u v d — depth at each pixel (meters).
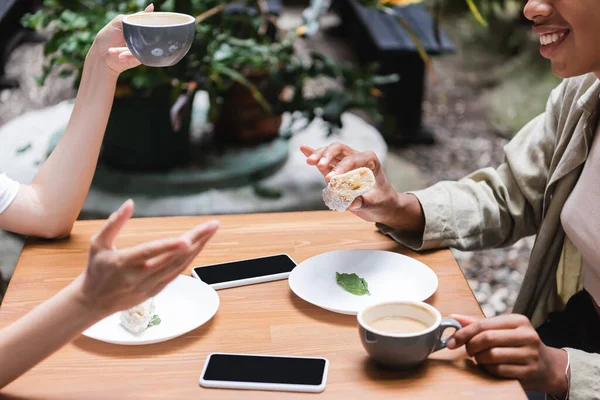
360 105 3.15
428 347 1.23
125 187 3.08
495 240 1.76
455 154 4.24
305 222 1.79
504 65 5.15
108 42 1.63
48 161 1.68
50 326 1.13
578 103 1.63
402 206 1.68
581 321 1.75
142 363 1.28
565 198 1.70
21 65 4.80
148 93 2.81
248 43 3.02
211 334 1.36
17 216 1.65
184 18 1.53
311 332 1.37
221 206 3.02
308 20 3.21
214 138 3.42
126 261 1.07
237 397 1.20
